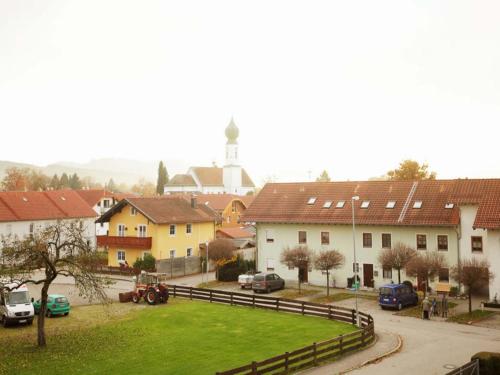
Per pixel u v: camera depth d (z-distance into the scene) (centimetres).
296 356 2583
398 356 2688
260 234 5831
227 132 15538
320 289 5125
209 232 7150
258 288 4953
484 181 4912
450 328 3419
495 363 2256
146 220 6431
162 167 17050
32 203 7800
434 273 4100
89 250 3209
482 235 4541
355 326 3391
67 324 3553
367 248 5119
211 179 15388
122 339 3070
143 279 4481
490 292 4147
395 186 5406
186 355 2689
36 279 5806
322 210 5475
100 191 10556
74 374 2402
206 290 4509
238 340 3008
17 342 3036
